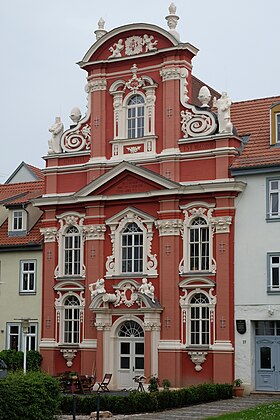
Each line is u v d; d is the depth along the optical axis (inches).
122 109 1708.9
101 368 1630.2
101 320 1641.2
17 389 971.3
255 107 1734.7
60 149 1791.3
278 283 1501.0
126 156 1688.0
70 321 1723.7
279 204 1518.2
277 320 1499.8
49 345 1723.7
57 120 1801.2
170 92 1647.4
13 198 1955.0
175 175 1616.6
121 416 1198.9
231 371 1512.1
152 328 1582.2
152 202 1642.5
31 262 1835.6
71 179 1759.4
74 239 1743.4
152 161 1654.8
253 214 1537.9
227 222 1551.4
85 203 1712.6
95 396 1254.9
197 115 1620.3
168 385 1531.7
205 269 1577.3
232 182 1541.6
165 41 1667.1
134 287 1632.6
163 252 1606.8
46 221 1771.7
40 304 1803.6
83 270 1711.4
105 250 1686.8
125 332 1646.2
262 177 1539.1
